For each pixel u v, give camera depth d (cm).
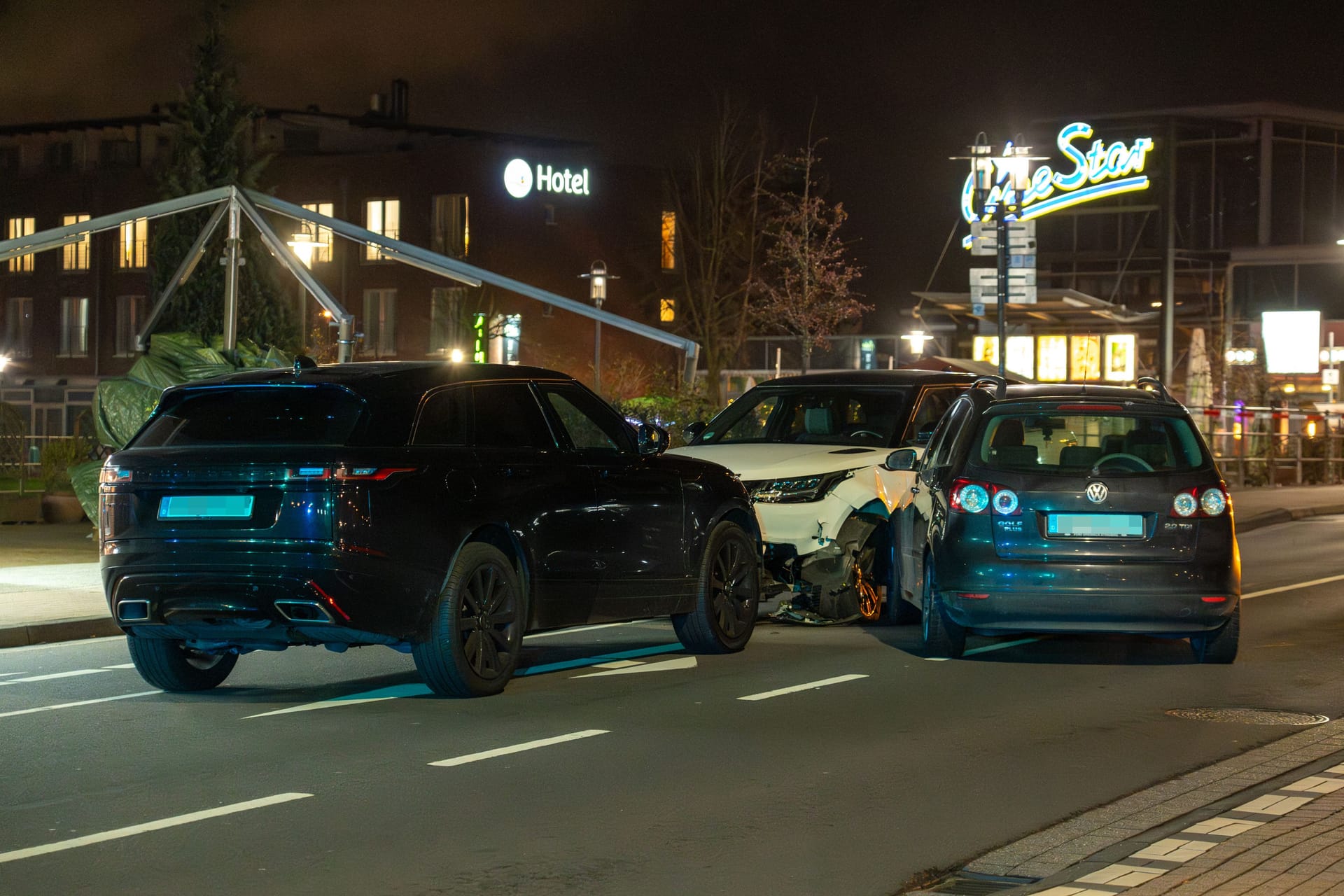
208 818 707
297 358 1032
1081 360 5644
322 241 3056
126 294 6425
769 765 815
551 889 598
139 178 6375
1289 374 5762
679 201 5753
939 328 5797
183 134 2902
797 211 5662
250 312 2891
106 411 2206
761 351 5631
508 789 763
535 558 1045
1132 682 1079
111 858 642
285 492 932
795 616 1412
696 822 698
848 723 929
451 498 983
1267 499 3259
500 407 1056
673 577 1166
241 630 961
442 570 977
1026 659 1182
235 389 995
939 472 1194
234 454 948
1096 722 934
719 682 1078
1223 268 5947
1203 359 4450
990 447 1128
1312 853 616
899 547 1372
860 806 729
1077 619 1091
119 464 978
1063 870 610
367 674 1134
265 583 927
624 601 1124
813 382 1538
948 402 1517
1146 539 1088
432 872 621
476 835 677
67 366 6512
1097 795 749
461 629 993
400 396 983
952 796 748
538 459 1062
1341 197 6072
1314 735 885
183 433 990
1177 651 1228
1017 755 838
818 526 1369
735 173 5475
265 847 658
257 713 975
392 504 947
